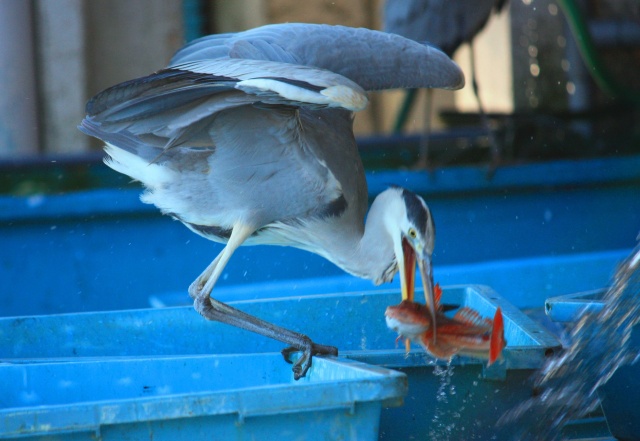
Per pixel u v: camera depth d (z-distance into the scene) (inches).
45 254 490.6
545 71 666.8
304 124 287.1
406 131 670.5
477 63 706.2
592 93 671.1
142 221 496.4
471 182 526.3
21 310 490.6
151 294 499.8
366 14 648.4
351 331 326.3
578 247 544.1
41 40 606.9
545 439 260.8
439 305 275.3
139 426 205.3
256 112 271.9
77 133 612.7
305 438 208.5
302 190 285.6
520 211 536.4
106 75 628.1
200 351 322.7
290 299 326.3
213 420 206.5
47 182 549.0
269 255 498.6
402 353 254.2
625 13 682.8
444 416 253.6
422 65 324.5
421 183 519.8
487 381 253.8
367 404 208.5
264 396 205.8
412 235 279.7
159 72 244.1
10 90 603.8
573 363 262.7
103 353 321.1
